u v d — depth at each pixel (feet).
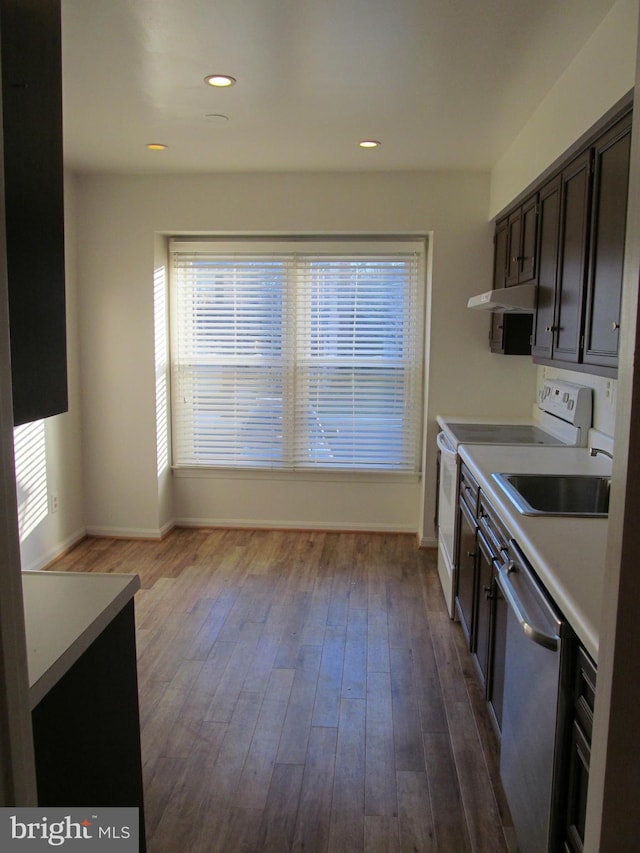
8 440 2.52
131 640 4.95
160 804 6.61
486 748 7.52
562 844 4.65
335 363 15.11
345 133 10.75
